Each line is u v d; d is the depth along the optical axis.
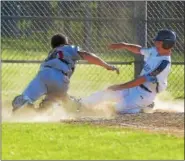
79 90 29.39
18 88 28.56
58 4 31.95
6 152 15.80
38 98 22.52
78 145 16.52
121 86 23.02
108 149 16.03
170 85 30.67
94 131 18.47
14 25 30.45
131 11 29.75
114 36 29.73
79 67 32.78
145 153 15.64
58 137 17.56
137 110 23.38
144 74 23.16
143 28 27.36
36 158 15.23
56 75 22.52
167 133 18.16
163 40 22.72
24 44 30.59
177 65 31.47
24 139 17.30
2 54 30.39
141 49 23.69
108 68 22.81
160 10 32.38
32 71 31.33
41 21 29.20
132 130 18.69
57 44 23.23
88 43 30.05
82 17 29.05
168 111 23.78
